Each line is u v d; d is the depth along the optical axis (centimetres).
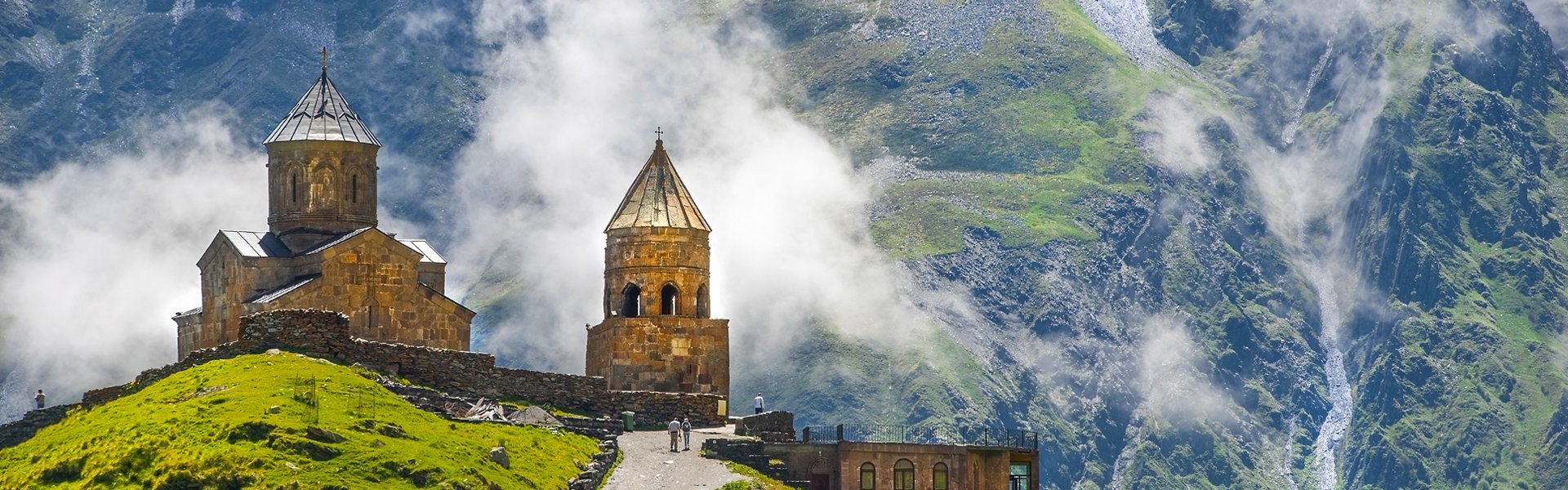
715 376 16762
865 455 15325
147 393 15250
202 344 17038
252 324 15738
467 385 15975
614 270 16912
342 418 14200
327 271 16475
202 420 14062
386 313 16588
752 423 15875
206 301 17038
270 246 16912
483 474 13838
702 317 16875
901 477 15375
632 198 17075
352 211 17112
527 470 14225
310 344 15725
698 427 16225
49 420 15850
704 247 16975
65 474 13988
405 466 13638
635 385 16650
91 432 14575
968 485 15438
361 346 15825
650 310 16788
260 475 13388
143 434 14050
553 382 16150
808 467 15325
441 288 17350
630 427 15900
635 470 14838
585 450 15088
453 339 16812
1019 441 15988
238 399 14388
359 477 13512
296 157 17062
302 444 13688
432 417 14900
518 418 15525
